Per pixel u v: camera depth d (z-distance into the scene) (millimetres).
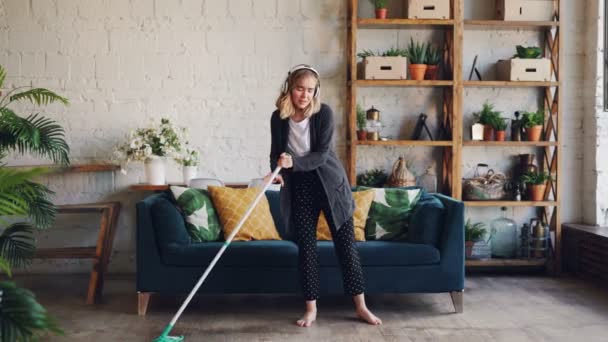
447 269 3580
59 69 4660
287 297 4008
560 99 4625
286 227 3420
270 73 4734
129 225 4746
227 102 4734
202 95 4727
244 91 4734
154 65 4695
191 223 3752
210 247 3570
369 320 3383
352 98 4539
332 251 3559
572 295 4039
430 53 4656
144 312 3592
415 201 3943
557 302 3857
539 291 4160
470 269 4852
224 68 4727
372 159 4832
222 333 3201
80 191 4719
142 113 4703
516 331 3234
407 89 4828
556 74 4668
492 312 3621
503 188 4727
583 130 4867
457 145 4578
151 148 4367
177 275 3559
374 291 3572
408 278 3580
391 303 3840
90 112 4684
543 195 4734
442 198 3900
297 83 3240
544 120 4789
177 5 4691
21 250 3926
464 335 3164
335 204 3311
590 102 4781
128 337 3152
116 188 4730
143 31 4684
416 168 4867
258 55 4734
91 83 4676
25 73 4652
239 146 4750
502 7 4633
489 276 4633
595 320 3441
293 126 3336
